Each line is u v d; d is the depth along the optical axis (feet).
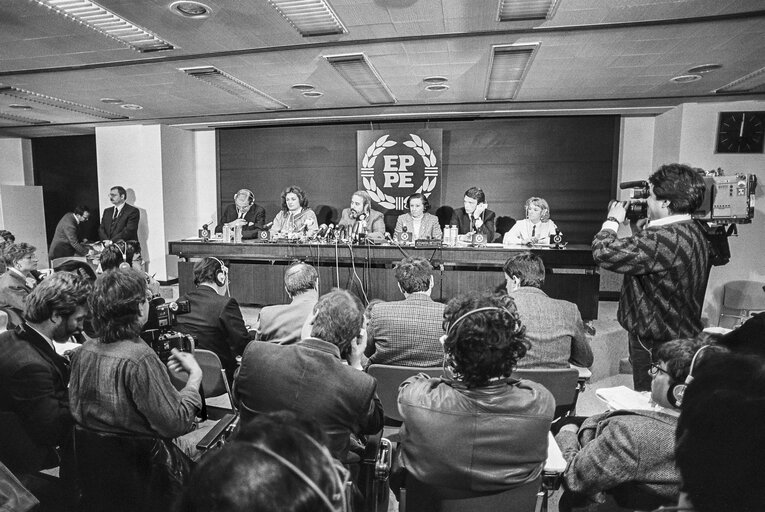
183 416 4.34
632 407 4.38
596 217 19.52
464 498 3.64
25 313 4.89
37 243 23.66
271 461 1.36
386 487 5.28
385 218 20.83
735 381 1.57
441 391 3.63
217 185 22.66
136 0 8.37
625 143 19.21
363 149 20.63
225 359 7.34
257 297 14.82
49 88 14.51
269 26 9.58
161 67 12.34
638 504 3.43
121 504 4.18
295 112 18.65
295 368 4.15
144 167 21.09
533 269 6.63
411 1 8.42
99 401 4.10
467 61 11.87
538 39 10.27
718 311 15.97
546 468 3.93
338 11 8.85
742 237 15.69
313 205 21.81
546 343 5.89
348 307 4.41
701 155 16.39
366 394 4.10
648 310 6.03
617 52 11.10
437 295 13.41
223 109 17.90
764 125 15.78
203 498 1.35
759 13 8.82
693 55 11.28
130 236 19.24
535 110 18.28
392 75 13.19
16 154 25.26
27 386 4.66
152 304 5.38
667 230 5.75
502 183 20.11
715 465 1.49
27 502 3.22
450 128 20.31
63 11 8.84
